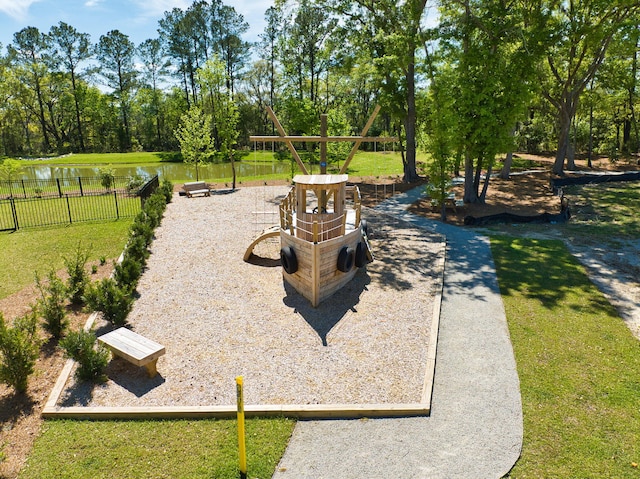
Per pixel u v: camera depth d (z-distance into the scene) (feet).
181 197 77.71
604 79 101.65
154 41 210.79
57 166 154.40
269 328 30.12
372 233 54.24
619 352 27.02
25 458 18.62
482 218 59.00
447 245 49.96
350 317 31.73
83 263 34.60
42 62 199.72
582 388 23.48
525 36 62.28
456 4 72.28
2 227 56.90
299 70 126.00
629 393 22.98
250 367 25.48
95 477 17.58
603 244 49.01
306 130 100.27
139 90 218.38
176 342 28.27
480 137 65.00
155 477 17.61
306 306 33.63
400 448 19.40
